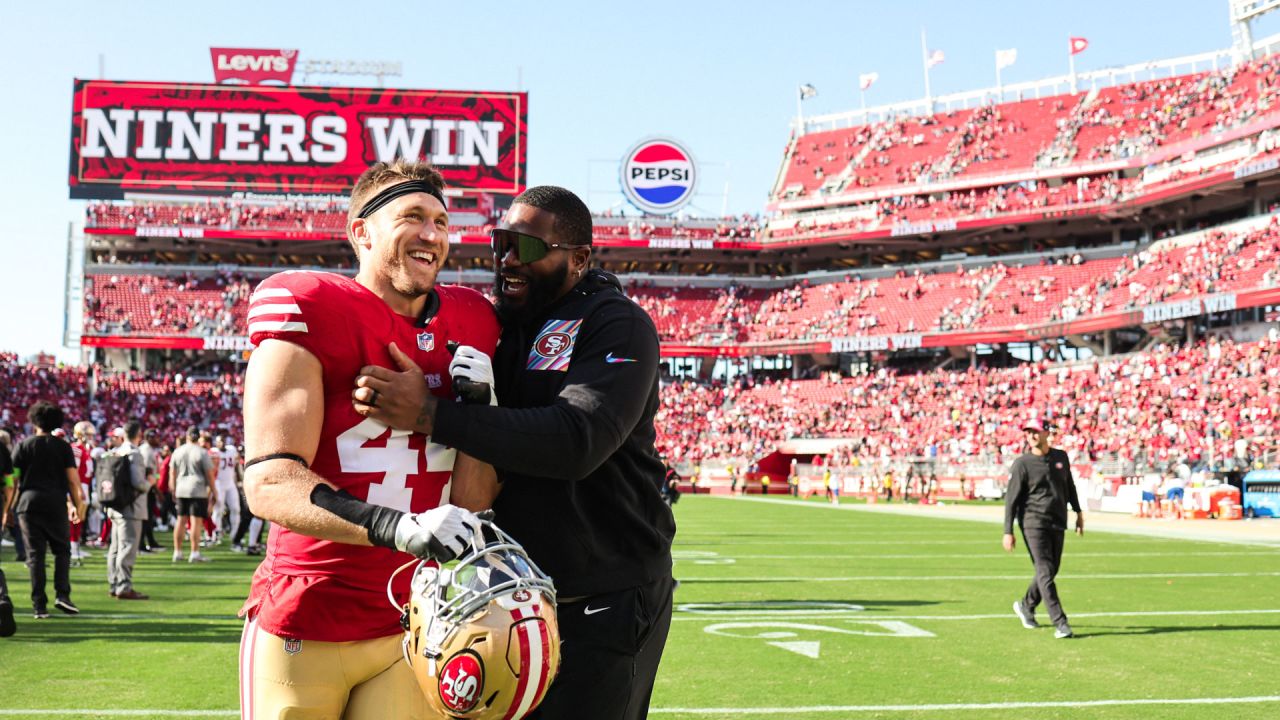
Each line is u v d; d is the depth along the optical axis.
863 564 14.27
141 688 5.99
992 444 39.88
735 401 51.66
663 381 54.22
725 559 15.00
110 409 45.22
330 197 55.28
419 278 2.71
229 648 7.34
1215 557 15.41
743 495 45.84
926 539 19.12
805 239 54.94
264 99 48.59
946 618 9.18
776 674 6.64
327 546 2.60
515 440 2.61
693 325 54.19
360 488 2.65
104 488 10.05
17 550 13.61
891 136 59.62
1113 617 9.27
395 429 2.69
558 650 2.35
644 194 51.75
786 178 60.94
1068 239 53.16
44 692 5.87
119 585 10.04
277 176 48.47
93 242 53.69
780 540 18.78
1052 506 8.43
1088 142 51.06
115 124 47.94
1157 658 7.27
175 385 48.28
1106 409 38.12
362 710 2.70
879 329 50.34
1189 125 47.44
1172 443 33.59
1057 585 11.75
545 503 3.04
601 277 3.26
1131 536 20.11
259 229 52.34
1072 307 45.25
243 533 15.81
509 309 3.26
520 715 2.29
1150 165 47.53
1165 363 38.97
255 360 2.54
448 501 2.88
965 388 45.41
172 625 8.40
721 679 6.47
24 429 41.12
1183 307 38.50
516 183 49.19
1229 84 48.03
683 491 47.78
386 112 48.88
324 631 2.62
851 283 54.66
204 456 14.18
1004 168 52.84
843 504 36.28
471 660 2.20
